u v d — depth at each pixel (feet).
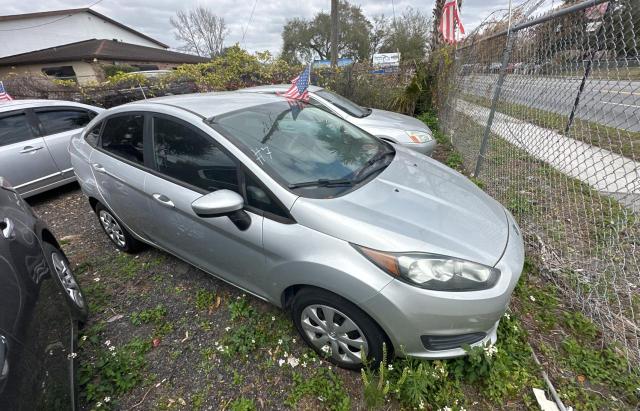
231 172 6.28
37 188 14.19
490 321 5.26
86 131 9.85
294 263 5.57
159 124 7.46
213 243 6.81
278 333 6.95
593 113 10.03
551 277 8.23
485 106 14.57
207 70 32.94
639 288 7.64
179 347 6.82
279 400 5.71
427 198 6.45
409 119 17.88
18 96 32.04
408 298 4.93
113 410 5.66
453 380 5.71
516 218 10.98
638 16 7.26
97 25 88.22
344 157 7.38
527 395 5.53
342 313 5.55
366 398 4.94
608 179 12.61
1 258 4.70
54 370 4.55
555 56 9.72
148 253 10.18
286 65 33.04
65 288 6.70
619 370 5.87
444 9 20.21
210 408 5.64
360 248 5.16
